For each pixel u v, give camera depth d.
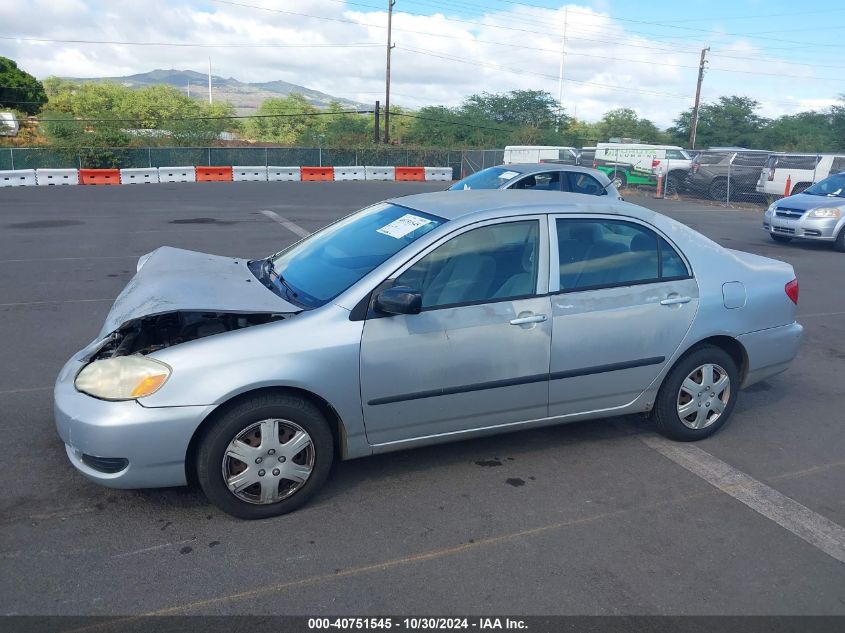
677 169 27.11
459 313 4.01
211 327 4.04
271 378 3.61
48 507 3.85
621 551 3.57
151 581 3.24
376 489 4.14
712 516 3.94
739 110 58.25
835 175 15.29
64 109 66.69
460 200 4.63
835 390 6.08
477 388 4.12
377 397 3.90
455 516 3.87
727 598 3.23
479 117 59.22
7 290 9.05
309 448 3.82
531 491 4.16
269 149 36.78
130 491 4.04
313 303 3.95
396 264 3.96
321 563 3.41
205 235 14.02
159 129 43.16
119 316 3.78
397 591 3.21
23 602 3.07
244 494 3.73
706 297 4.68
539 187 12.68
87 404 3.58
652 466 4.53
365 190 26.62
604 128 65.81
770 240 15.48
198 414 3.54
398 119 67.00
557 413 4.45
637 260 4.55
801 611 3.15
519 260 4.23
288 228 15.23
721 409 4.93
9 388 5.60
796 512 4.01
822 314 8.86
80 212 17.83
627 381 4.56
